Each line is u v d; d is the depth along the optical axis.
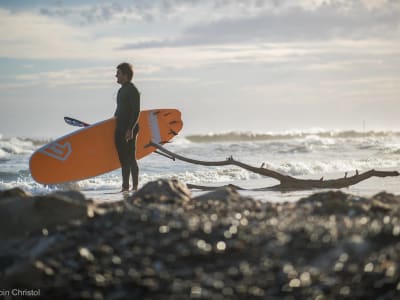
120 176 19.22
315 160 25.67
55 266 4.81
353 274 4.50
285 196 11.70
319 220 5.87
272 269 4.68
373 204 6.59
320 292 4.34
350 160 25.05
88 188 15.64
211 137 59.22
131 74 13.74
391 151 30.98
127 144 13.82
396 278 4.36
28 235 5.80
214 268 4.79
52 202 5.98
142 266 4.83
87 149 14.41
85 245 5.23
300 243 5.07
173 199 7.02
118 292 4.48
